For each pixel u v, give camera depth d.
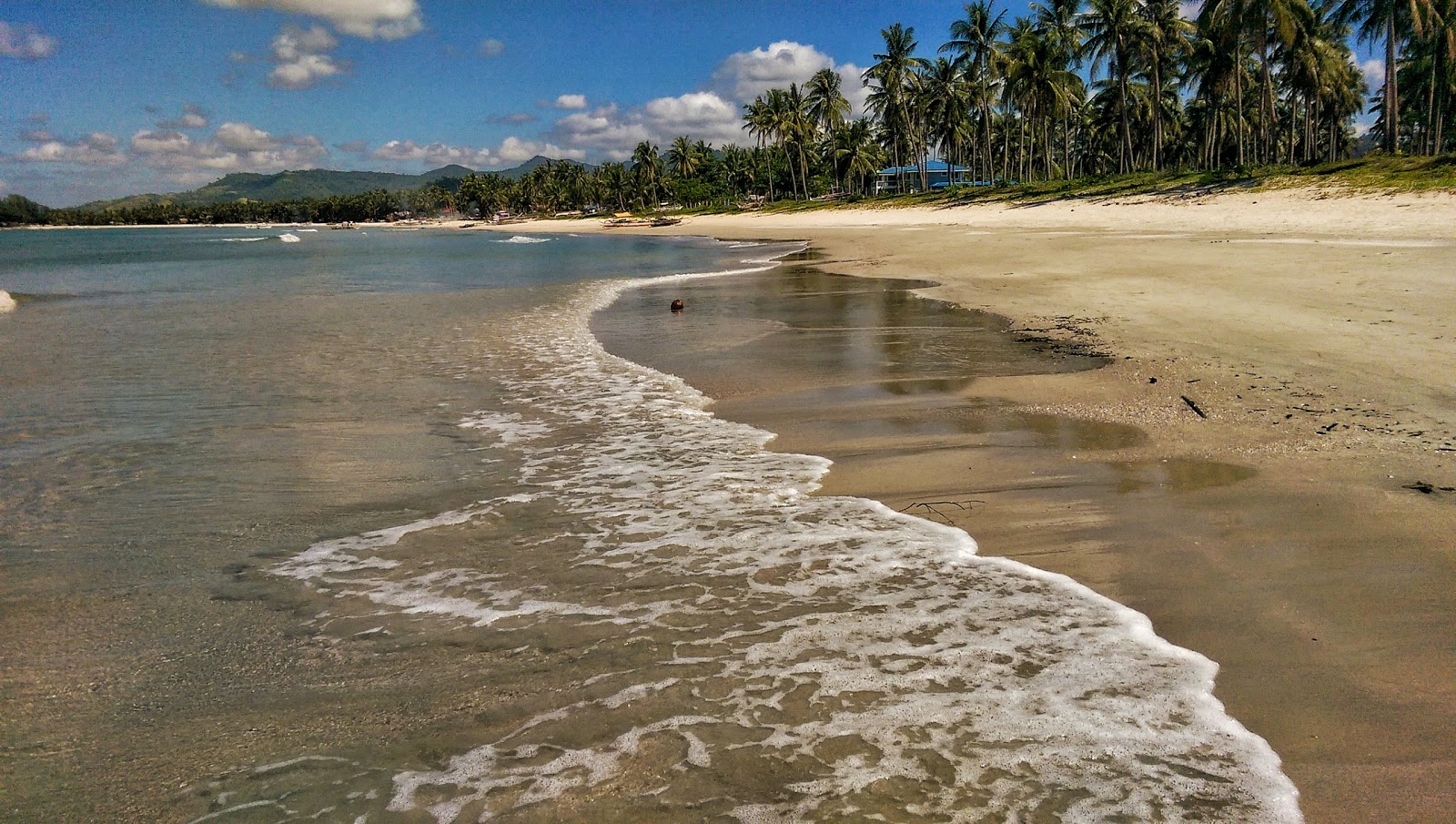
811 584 4.31
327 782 2.90
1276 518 4.83
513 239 75.38
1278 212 27.72
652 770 2.88
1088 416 7.24
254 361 11.43
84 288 25.64
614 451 6.94
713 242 46.81
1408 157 30.11
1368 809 2.58
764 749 2.97
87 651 3.88
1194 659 3.45
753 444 7.01
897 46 67.38
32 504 5.93
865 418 7.62
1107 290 14.61
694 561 4.66
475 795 2.80
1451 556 4.21
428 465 6.66
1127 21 44.78
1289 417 6.77
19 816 2.77
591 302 17.83
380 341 13.06
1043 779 2.76
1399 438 6.09
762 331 12.70
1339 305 11.31
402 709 3.33
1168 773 2.77
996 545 4.73
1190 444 6.30
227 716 3.33
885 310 14.25
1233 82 43.47
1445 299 11.15
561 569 4.62
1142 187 38.97
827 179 106.94
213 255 51.00
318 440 7.45
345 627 4.04
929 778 2.79
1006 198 48.12
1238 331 10.27
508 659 3.68
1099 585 4.17
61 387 9.82
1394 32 34.12
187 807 2.80
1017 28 56.88
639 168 124.69
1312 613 3.76
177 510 5.77
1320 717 3.04
